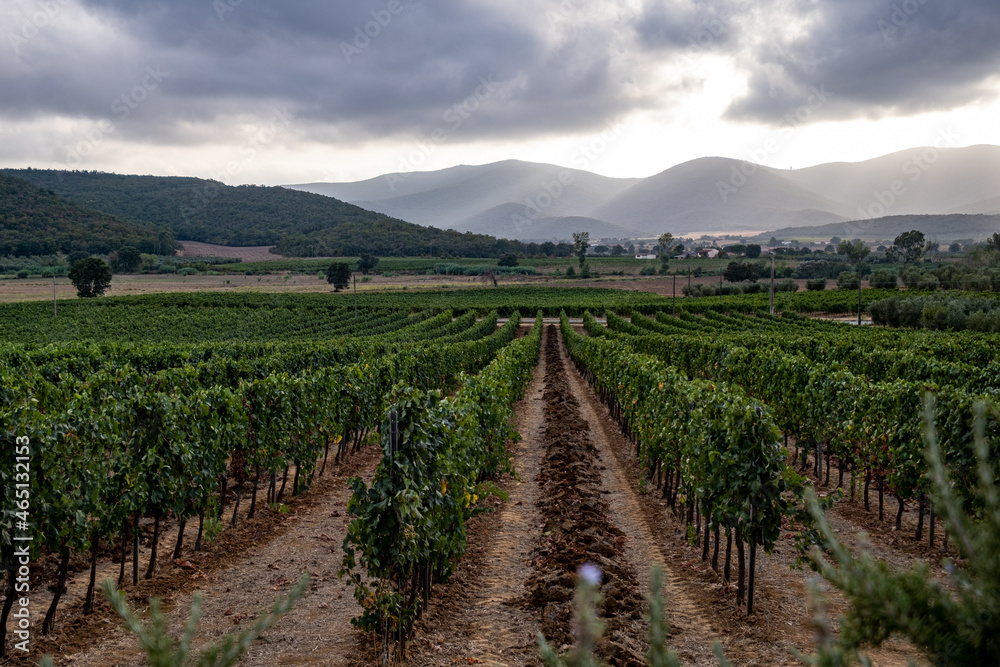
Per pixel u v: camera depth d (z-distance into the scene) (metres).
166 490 8.79
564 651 6.53
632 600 7.84
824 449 17.39
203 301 88.44
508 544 10.49
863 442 12.12
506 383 17.64
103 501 8.03
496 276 142.25
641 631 7.17
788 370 16.75
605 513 11.95
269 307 88.31
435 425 8.07
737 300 87.94
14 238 132.25
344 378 15.60
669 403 12.55
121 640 6.90
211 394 10.86
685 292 107.06
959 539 2.06
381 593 6.70
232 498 12.73
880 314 63.47
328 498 13.12
